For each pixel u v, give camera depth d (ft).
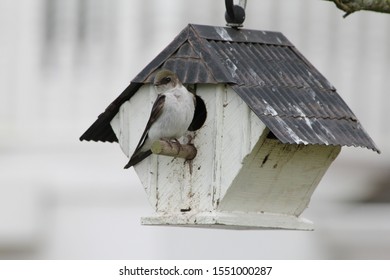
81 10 48.73
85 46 48.67
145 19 48.26
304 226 33.24
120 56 48.37
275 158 31.78
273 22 47.91
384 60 47.91
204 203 31.86
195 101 31.63
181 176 32.35
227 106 31.48
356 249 46.26
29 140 48.62
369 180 47.11
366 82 47.80
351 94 47.85
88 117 48.60
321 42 47.98
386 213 46.60
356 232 46.44
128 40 48.29
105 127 34.27
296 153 32.09
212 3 47.75
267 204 32.65
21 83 48.78
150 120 31.55
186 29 32.65
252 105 30.89
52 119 48.78
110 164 48.16
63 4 48.80
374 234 46.42
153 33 48.19
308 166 32.73
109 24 48.49
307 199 33.47
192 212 31.99
